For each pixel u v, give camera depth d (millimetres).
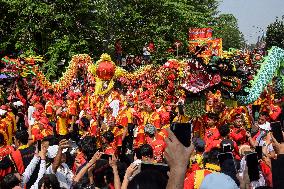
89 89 14328
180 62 15055
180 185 2389
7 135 10133
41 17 26375
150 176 2518
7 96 15133
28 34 25844
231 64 9305
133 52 30297
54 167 6258
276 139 4035
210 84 8891
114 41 29422
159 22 30281
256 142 8875
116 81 13375
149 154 6688
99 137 11148
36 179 6203
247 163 4324
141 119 12148
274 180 3705
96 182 5391
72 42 26172
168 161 2438
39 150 6633
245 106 11516
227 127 8375
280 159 3699
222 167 4816
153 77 18172
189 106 8945
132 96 16516
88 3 26641
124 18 29234
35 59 16078
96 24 27188
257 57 15352
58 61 25797
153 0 29469
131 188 2510
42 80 16188
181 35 29766
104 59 12453
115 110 11703
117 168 5516
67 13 26328
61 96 15125
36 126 10312
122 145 11359
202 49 9297
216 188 3090
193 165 6469
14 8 25984
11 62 15203
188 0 37062
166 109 12523
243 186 4246
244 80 9844
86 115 12812
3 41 27422
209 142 8352
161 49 28922
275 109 11688
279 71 13398
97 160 5523
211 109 9523
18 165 6551
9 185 5484
